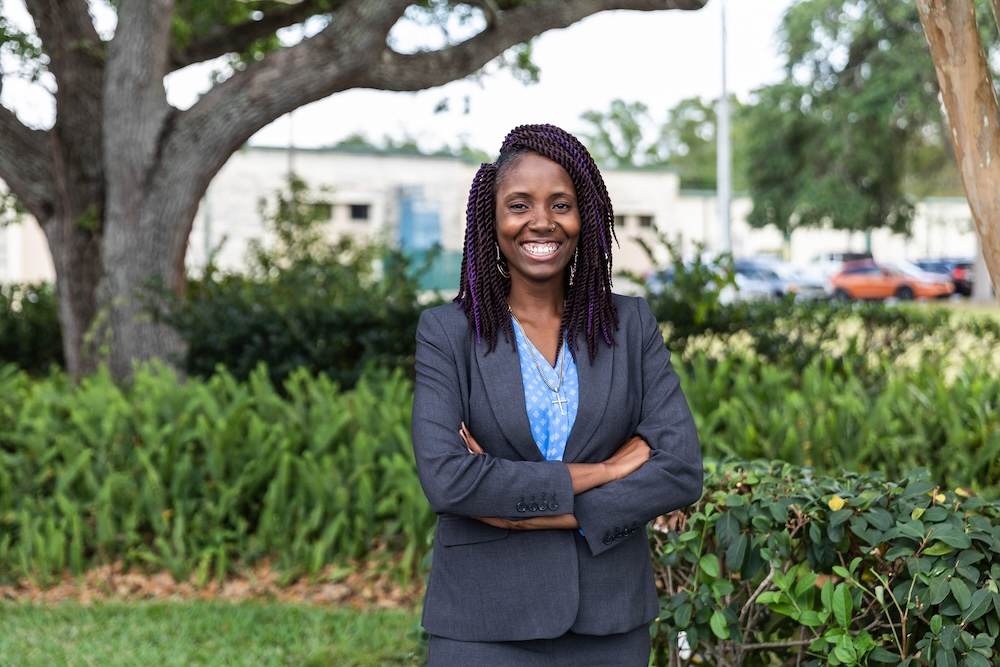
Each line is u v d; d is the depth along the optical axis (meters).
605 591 2.13
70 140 8.67
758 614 3.16
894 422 5.62
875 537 2.74
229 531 5.80
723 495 3.05
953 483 5.28
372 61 8.03
